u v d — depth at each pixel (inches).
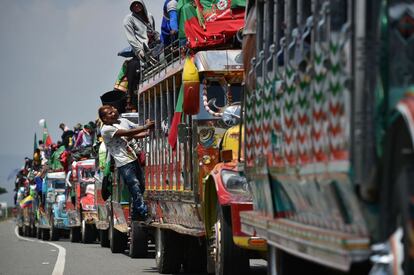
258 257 922.7
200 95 1008.2
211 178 919.0
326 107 522.9
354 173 468.8
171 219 1144.8
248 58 780.0
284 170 629.0
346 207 503.5
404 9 463.2
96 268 1267.2
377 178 458.0
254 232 733.3
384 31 461.4
